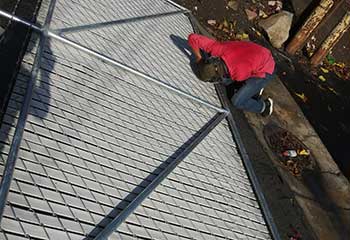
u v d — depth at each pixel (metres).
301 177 6.13
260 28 9.11
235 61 5.39
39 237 2.57
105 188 3.21
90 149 3.41
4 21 4.07
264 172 5.89
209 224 3.75
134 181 3.49
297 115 7.14
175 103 4.82
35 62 3.68
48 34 4.08
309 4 9.70
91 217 2.93
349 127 8.56
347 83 9.66
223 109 5.29
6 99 3.32
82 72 4.06
